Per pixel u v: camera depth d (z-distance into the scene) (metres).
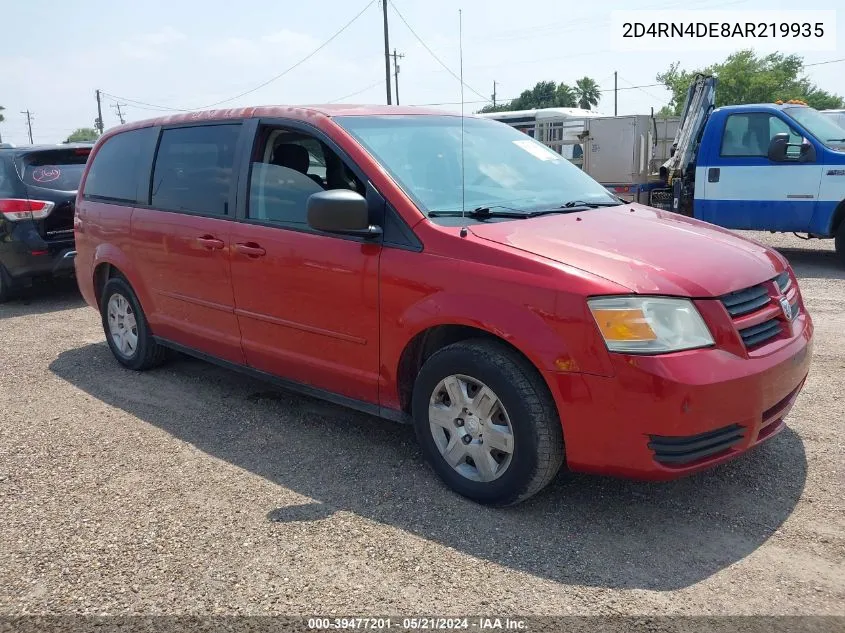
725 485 3.48
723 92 38.69
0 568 2.96
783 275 3.55
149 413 4.69
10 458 4.04
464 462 3.44
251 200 4.27
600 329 2.88
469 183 3.90
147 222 4.99
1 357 6.12
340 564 2.92
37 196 7.96
